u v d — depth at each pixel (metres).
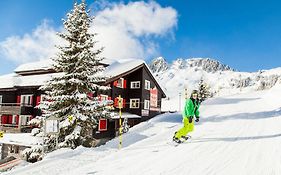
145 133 18.83
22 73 41.16
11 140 29.11
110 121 33.38
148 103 39.03
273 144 10.27
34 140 28.06
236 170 7.27
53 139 20.45
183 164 8.09
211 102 38.69
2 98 38.47
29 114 35.41
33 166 8.77
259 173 6.91
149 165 8.19
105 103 21.55
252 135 12.68
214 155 9.05
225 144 10.75
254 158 8.41
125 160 9.03
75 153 10.55
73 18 22.14
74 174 7.67
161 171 7.47
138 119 37.16
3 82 38.59
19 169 8.52
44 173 8.02
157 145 11.41
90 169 8.11
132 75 38.44
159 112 42.00
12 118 38.59
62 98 20.70
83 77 21.58
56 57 21.98
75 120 20.44
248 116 21.81
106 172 7.68
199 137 12.56
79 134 19.52
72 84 21.28
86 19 22.28
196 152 9.58
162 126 21.67
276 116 20.44
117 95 36.06
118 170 7.82
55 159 9.59
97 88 22.28
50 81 21.81
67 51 21.72
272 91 44.19
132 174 7.36
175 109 71.75
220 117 22.14
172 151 9.98
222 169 7.41
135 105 37.66
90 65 22.17
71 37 22.09
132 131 20.42
